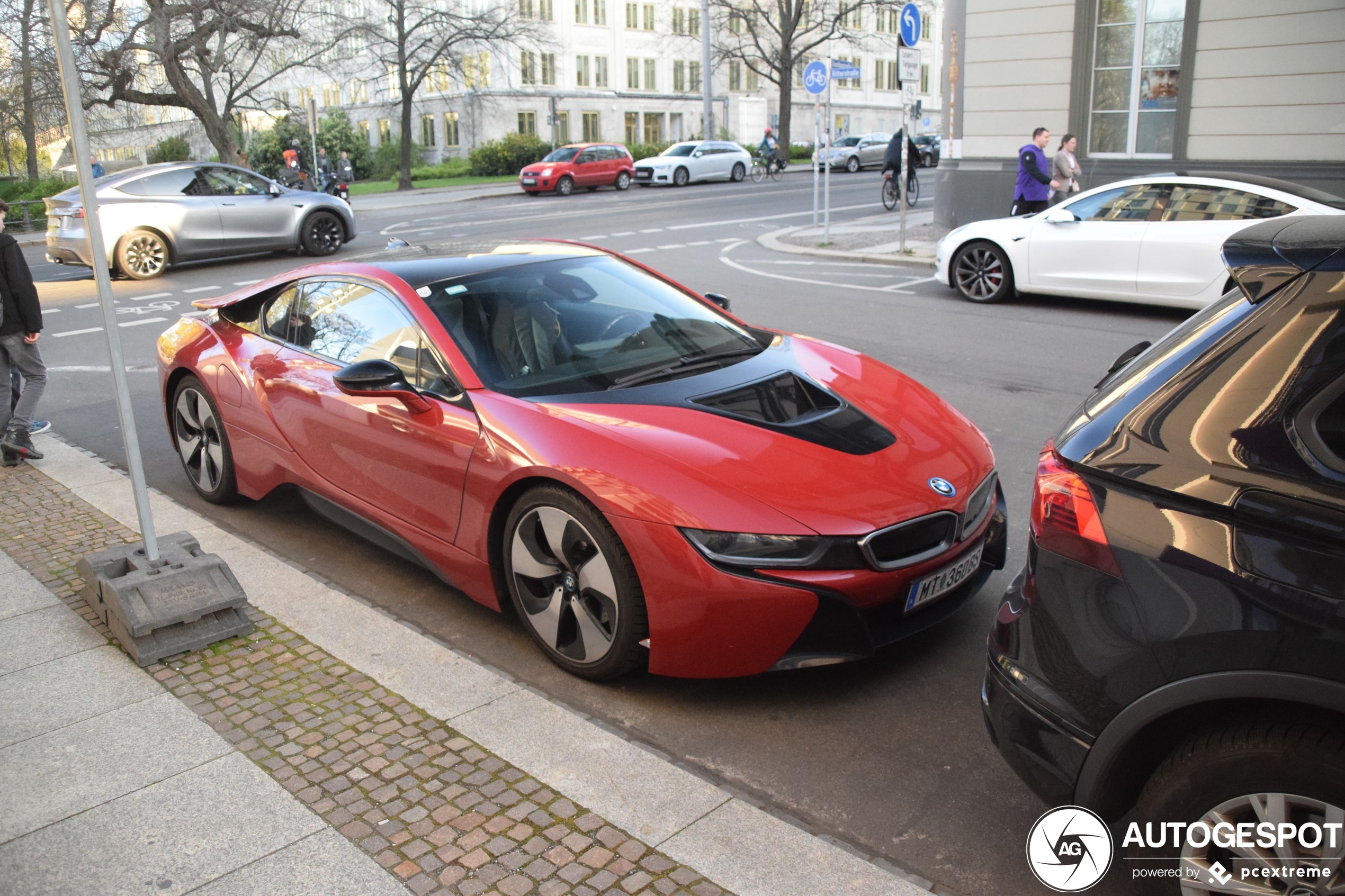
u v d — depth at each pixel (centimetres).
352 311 439
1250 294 209
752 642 307
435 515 384
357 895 244
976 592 372
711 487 312
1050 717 225
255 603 412
